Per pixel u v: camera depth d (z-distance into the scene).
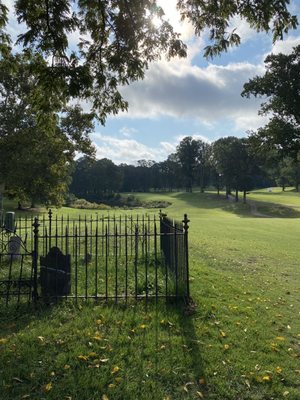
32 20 6.70
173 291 7.16
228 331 5.80
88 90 8.40
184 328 5.78
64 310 6.35
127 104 8.98
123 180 123.62
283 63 34.03
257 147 38.12
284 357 5.12
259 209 67.12
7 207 57.25
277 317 6.79
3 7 7.32
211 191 117.69
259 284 9.34
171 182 128.12
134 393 4.13
